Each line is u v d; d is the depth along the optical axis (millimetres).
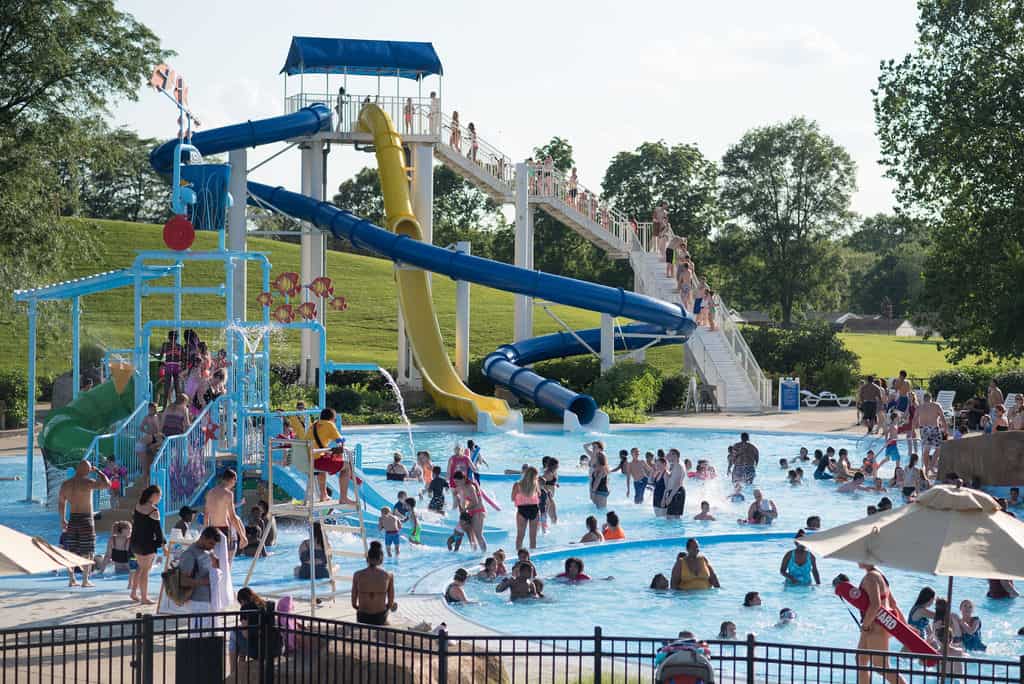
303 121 41438
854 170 90250
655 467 23891
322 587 15828
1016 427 26969
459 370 43531
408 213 42531
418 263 38812
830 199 89875
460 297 43656
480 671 10812
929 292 44688
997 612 15797
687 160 88062
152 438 20734
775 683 12273
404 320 42750
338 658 10406
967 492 10344
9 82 37531
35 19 36969
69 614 13945
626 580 17594
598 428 37438
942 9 44156
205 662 10031
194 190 25719
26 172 38062
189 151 25672
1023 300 40531
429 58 45688
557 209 49188
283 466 21859
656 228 50000
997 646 13984
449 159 47344
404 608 14852
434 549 19344
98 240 42125
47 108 38594
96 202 125688
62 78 38438
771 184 90438
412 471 27219
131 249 74875
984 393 42969
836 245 92812
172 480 19812
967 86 43094
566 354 47188
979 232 43500
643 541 20297
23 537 10086
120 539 16797
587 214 49781
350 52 44906
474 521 19281
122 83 38688
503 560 17188
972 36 44156
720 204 91875
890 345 85688
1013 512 23203
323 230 43719
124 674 10914
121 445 21250
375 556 11859
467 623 13977
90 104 38969
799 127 90250
